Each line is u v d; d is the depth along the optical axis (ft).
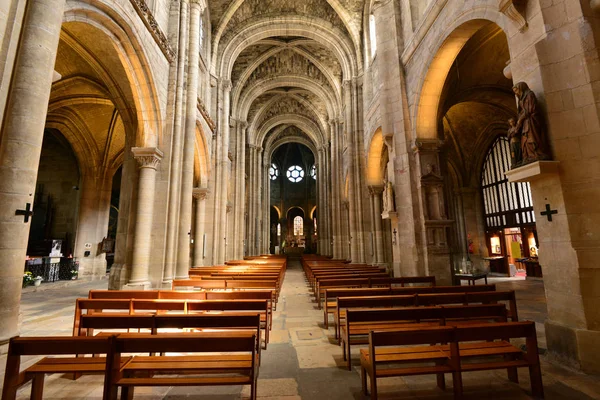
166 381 10.14
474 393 12.17
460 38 29.25
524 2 17.76
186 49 41.98
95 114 56.80
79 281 53.47
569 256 15.42
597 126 15.10
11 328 13.52
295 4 66.18
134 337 10.03
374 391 10.63
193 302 16.81
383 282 27.81
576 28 15.92
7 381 9.55
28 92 14.94
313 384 13.16
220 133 65.98
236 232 81.05
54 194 65.21
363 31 62.75
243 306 17.10
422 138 35.04
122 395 10.84
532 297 33.14
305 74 89.40
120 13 27.14
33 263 48.21
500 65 37.96
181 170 39.34
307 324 23.22
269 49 79.56
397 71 38.78
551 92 16.35
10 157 14.16
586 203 15.24
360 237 61.77
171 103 37.68
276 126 127.95
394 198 39.96
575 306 15.08
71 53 36.47
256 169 112.27
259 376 13.94
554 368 14.70
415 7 37.42
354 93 65.82
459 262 48.73
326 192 107.96
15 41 14.96
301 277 59.82
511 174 17.87
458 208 64.69
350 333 15.12
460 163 64.69
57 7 16.58
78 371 10.42
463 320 18.67
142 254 32.83
